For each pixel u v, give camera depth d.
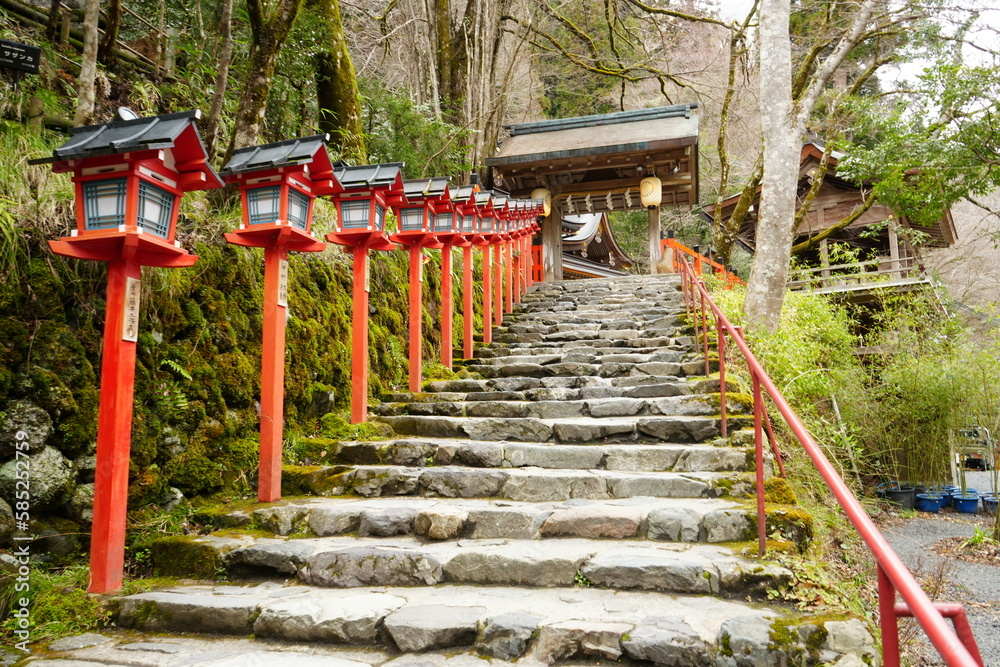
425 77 11.64
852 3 10.86
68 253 2.61
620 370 5.71
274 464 3.63
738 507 3.22
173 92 6.21
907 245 13.16
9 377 2.76
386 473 3.82
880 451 8.47
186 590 2.83
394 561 2.94
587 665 2.28
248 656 2.36
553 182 13.63
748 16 13.20
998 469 8.83
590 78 20.59
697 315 6.63
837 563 3.74
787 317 7.33
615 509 3.29
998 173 6.95
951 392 8.54
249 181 3.51
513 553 2.93
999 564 5.84
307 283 4.83
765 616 2.35
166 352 3.48
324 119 7.37
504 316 8.31
